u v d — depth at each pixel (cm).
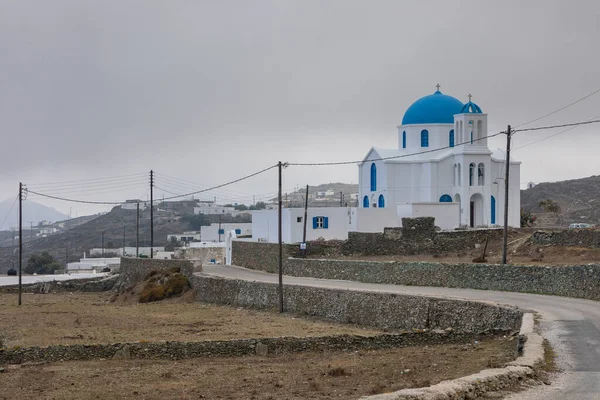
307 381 3297
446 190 10919
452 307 4912
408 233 8438
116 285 10556
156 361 4188
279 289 6631
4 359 4256
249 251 9550
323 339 4353
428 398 2277
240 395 3064
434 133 11206
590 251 6838
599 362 2905
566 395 2405
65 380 3691
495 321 4522
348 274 7144
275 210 9912
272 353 4312
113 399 3209
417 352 3944
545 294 5259
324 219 9525
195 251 12650
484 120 10844
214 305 7712
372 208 9675
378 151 11319
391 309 5394
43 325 6391
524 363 2762
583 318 4016
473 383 2436
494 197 10900
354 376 3328
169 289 8719
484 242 8456
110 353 4316
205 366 3975
